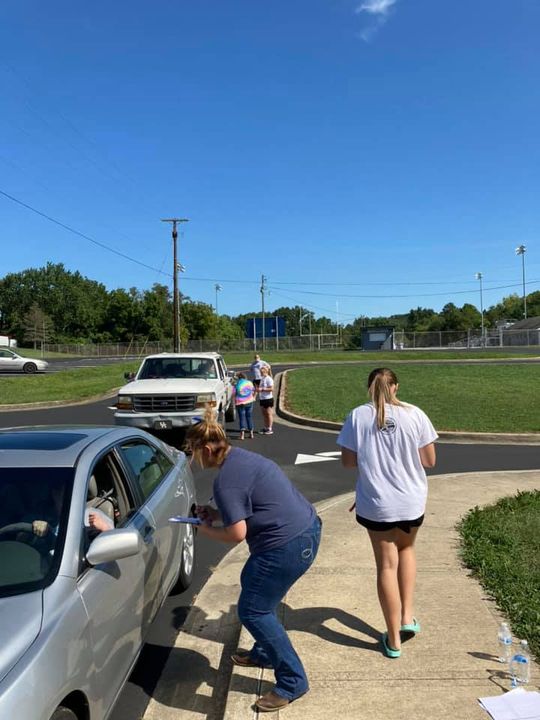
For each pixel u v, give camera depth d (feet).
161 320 326.65
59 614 8.29
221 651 13.75
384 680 11.37
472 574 16.48
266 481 10.49
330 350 222.48
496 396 62.54
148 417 37.11
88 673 8.54
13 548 9.36
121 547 9.43
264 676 11.82
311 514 10.89
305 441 41.37
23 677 7.09
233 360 152.35
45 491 10.36
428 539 19.49
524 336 232.73
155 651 13.80
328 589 15.67
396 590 12.07
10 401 65.87
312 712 10.48
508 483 27.81
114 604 9.87
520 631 13.03
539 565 16.88
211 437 10.53
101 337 342.44
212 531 10.75
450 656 12.19
